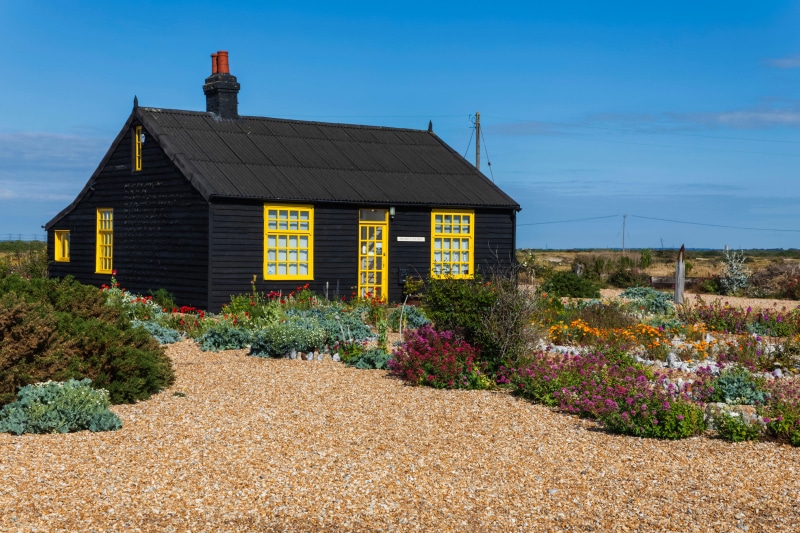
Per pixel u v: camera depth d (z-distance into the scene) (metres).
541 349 12.87
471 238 24.34
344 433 8.94
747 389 10.64
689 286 33.84
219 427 9.05
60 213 26.47
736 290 31.72
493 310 12.21
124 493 6.84
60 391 9.15
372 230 23.02
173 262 21.78
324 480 7.34
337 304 20.05
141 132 23.05
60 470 7.34
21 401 8.95
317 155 24.00
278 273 21.45
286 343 13.73
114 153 24.12
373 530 6.30
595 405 9.67
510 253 24.98
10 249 49.16
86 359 10.35
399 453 8.23
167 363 11.61
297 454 8.12
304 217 21.80
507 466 7.87
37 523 6.15
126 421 9.22
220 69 24.22
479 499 6.98
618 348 13.16
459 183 25.08
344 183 22.84
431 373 11.66
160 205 22.20
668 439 8.90
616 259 44.19
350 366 12.92
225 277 20.58
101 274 24.80
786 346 13.79
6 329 9.65
